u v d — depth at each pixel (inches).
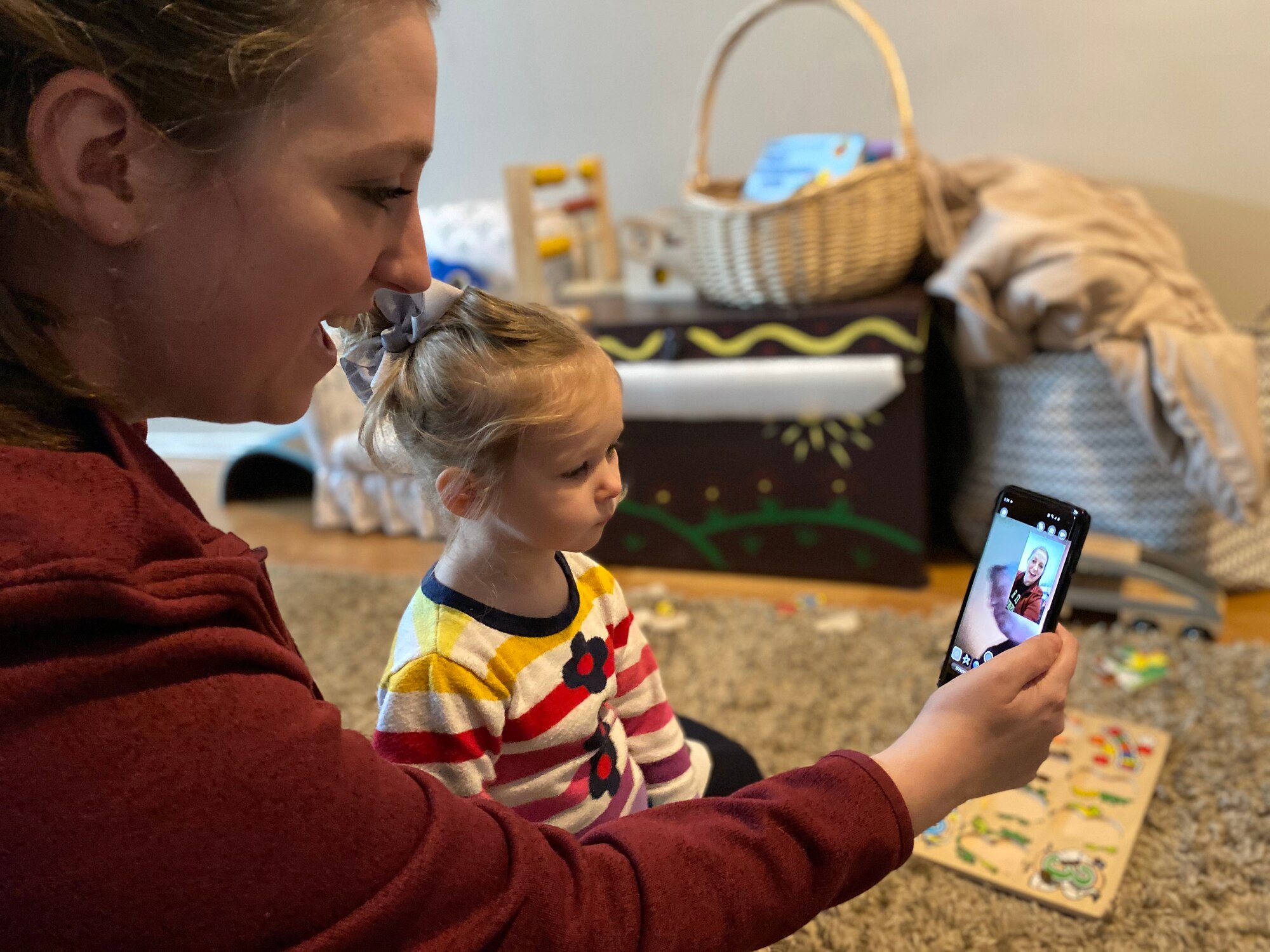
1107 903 40.6
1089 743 50.4
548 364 26.4
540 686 28.9
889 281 69.7
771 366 68.0
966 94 75.1
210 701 14.0
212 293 15.9
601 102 86.9
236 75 14.3
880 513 69.7
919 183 69.4
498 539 28.0
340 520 93.3
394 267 18.5
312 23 14.7
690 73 82.8
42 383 15.6
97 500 14.5
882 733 52.8
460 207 89.9
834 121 79.5
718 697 57.6
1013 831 45.1
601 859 16.9
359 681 62.5
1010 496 28.1
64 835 12.7
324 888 13.8
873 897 42.4
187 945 13.0
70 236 14.9
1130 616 61.2
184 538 15.3
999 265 61.5
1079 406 64.0
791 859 17.8
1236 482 57.3
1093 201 67.2
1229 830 44.4
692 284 76.9
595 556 79.4
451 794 16.7
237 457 100.6
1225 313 73.1
